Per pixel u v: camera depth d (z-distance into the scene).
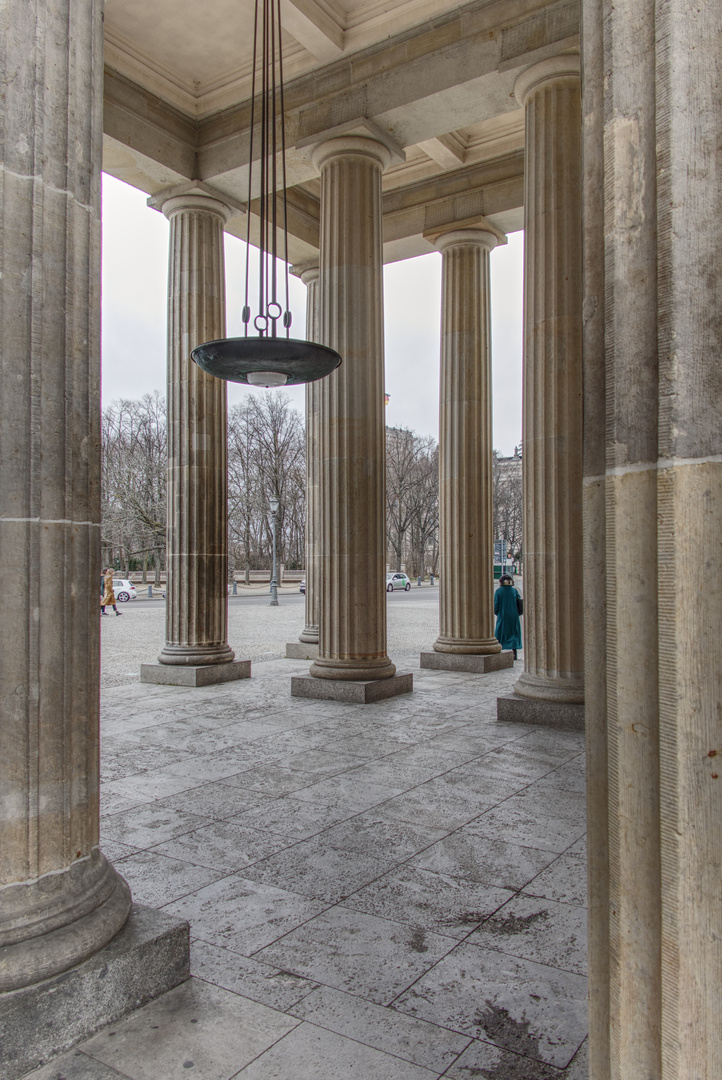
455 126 14.00
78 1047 3.88
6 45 3.94
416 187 18.95
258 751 9.99
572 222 11.78
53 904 3.98
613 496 2.69
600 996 2.86
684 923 2.39
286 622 33.59
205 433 16.11
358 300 14.12
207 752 9.95
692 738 2.38
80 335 4.27
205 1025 4.07
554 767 9.18
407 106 13.34
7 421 3.91
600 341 2.89
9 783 3.87
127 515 71.56
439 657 17.62
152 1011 4.20
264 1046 3.89
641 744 2.58
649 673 2.57
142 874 6.04
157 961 4.34
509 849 6.55
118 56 14.34
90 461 4.33
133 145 14.74
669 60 2.50
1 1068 3.62
